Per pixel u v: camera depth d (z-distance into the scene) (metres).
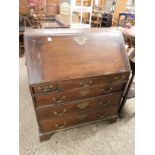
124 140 1.46
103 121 1.65
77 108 1.29
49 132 1.34
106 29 1.38
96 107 1.38
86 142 1.41
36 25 2.93
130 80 1.48
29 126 1.52
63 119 1.31
